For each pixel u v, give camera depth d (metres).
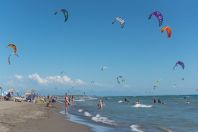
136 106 66.38
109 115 38.03
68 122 26.41
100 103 50.16
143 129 24.22
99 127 24.34
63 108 49.09
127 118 34.12
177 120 32.50
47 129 21.62
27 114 32.03
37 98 62.06
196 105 70.44
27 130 20.33
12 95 62.41
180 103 85.31
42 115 32.12
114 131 22.39
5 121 24.50
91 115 36.75
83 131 21.77
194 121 31.30
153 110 50.72
